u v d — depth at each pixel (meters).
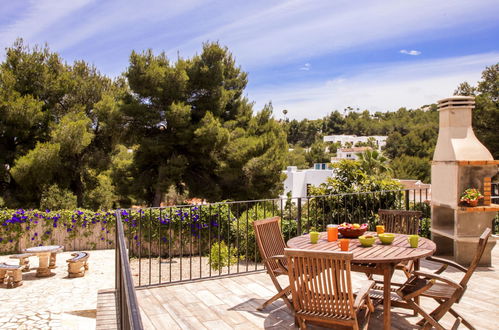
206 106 15.67
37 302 6.78
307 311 2.88
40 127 15.45
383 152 51.44
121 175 15.52
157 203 15.34
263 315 3.68
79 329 5.71
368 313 2.97
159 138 14.85
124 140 15.37
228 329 3.37
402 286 3.22
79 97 16.70
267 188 16.12
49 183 15.26
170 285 4.63
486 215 5.32
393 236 3.46
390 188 7.99
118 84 18.30
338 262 2.66
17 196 14.89
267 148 16.00
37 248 8.50
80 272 8.52
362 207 8.01
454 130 5.53
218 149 15.02
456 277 4.82
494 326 3.37
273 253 3.98
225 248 8.61
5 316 6.08
